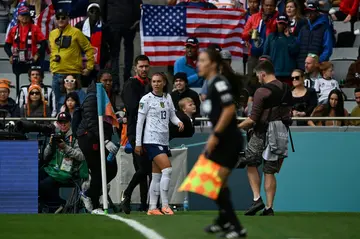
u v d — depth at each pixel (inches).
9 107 2175.2
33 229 1305.4
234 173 1975.9
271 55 2325.3
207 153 1093.8
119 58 2588.6
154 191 1697.8
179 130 1724.9
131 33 2433.6
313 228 1347.2
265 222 1440.7
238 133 1104.2
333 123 2044.8
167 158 1678.2
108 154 1763.0
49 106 2196.1
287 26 2341.3
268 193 1681.8
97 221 1419.8
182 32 2465.6
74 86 2167.8
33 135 1973.4
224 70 1192.2
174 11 2460.6
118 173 1935.3
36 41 2431.1
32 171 1841.8
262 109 1665.8
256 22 2428.6
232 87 1196.5
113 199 1943.9
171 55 2460.6
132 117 1739.7
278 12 2415.1
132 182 1720.0
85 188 1834.4
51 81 2471.7
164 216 1539.1
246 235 1133.1
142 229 1283.2
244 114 2127.2
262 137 1672.0
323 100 2172.7
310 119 1963.6
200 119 1935.3
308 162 1982.0
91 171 1765.5
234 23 2484.0
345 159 1974.7
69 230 1285.7
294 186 1984.5
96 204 1777.8
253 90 2224.4
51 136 1838.1
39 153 1877.5
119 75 2596.0
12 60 2440.9
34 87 2130.9
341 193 1974.7
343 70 2532.0
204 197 1972.2
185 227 1302.9
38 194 1854.1
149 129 1674.5
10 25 2529.5
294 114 2106.3
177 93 2031.3
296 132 1984.5
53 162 1854.1
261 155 1675.7
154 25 2452.0
